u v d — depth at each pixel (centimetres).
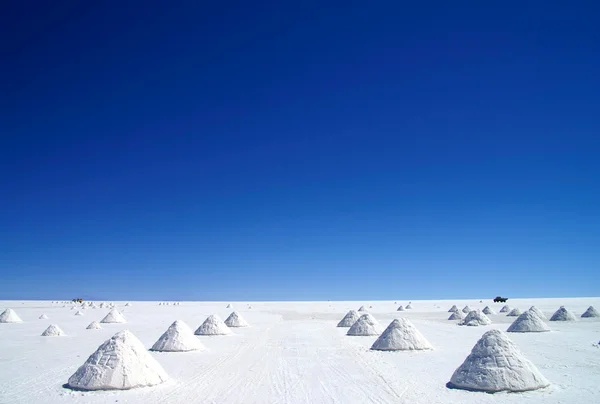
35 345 2480
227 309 7462
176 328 2212
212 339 2697
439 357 1897
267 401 1159
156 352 2089
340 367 1677
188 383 1382
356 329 2989
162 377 1383
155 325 3891
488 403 1116
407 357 1905
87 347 2381
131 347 1392
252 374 1536
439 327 3459
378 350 2138
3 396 1248
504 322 3922
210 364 1748
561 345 2233
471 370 1296
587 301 9400
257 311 6775
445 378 1443
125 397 1207
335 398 1187
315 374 1534
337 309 7450
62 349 2300
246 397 1202
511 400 1141
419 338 2161
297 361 1825
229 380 1430
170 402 1152
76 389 1301
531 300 10706
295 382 1398
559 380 1384
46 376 1542
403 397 1191
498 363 1277
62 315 5519
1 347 2395
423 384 1354
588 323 3600
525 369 1265
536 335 2709
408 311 6250
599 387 1283
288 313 6131
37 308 7556
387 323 3903
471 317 3675
